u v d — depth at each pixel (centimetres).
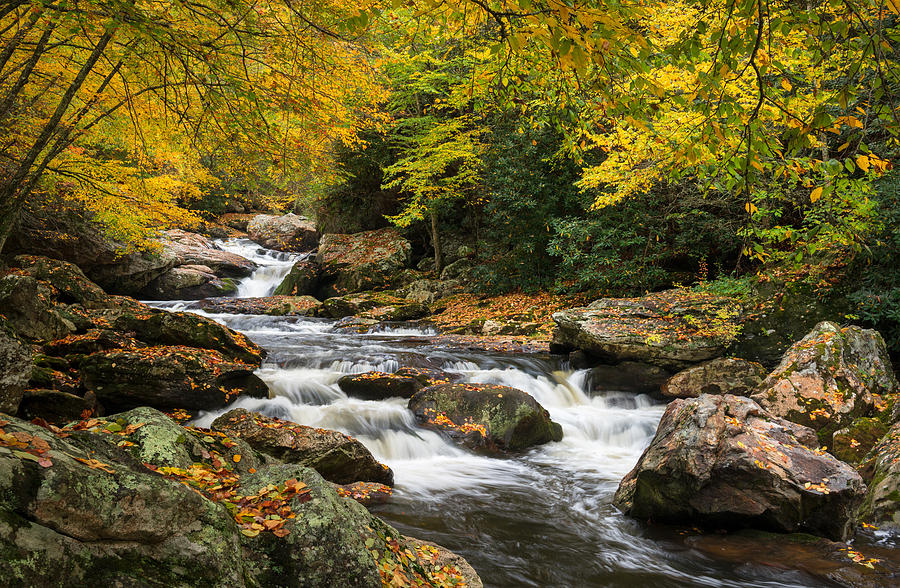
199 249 2356
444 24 329
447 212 2014
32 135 750
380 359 1004
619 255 1414
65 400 600
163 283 2030
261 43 432
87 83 597
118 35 416
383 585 259
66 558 175
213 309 1808
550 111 351
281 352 1055
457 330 1452
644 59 237
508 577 412
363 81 509
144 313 957
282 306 1839
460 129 1773
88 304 1152
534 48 283
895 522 489
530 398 794
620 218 1431
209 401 701
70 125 596
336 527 260
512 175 1559
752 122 245
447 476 643
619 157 954
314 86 471
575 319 1065
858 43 236
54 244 1648
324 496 275
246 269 2344
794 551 443
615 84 258
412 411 792
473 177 1781
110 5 339
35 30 533
